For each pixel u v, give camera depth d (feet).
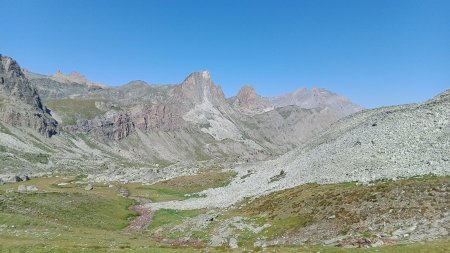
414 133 294.46
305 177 327.06
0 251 169.68
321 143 431.43
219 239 228.02
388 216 192.85
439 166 227.61
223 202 365.40
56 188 532.73
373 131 339.98
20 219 254.27
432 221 175.73
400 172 242.78
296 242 197.67
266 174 454.81
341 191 242.17
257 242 199.11
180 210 364.38
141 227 310.24
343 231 194.39
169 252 169.37
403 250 144.36
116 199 408.87
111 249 175.63
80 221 297.33
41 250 170.30
